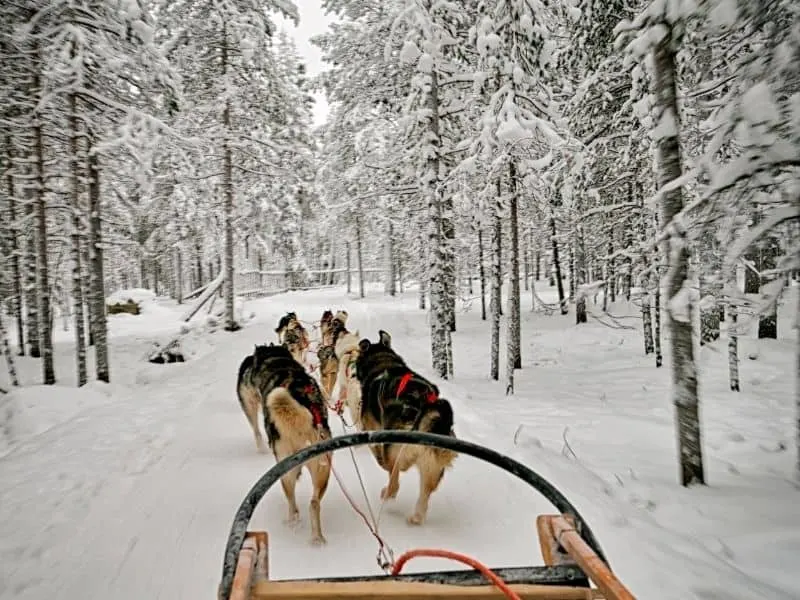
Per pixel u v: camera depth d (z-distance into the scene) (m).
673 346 6.71
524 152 12.49
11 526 4.98
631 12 11.79
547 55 12.13
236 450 7.19
